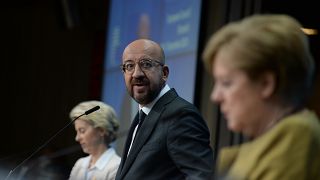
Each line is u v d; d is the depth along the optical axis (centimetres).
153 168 448
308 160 190
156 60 487
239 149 206
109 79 1114
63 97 1384
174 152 443
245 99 200
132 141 478
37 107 1425
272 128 199
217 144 897
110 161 584
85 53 1352
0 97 1475
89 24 1345
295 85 200
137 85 480
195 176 430
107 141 593
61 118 1380
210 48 205
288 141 191
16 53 1466
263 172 191
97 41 1311
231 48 200
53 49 1411
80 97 1351
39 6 1442
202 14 901
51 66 1412
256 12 908
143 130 462
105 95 1118
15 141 1446
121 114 1028
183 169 440
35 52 1440
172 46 953
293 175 188
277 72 198
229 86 202
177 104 462
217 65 204
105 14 1291
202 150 445
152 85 479
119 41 1108
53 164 791
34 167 783
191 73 897
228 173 199
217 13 925
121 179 455
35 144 1413
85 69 1348
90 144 589
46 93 1413
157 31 998
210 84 902
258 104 201
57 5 1246
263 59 197
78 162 605
